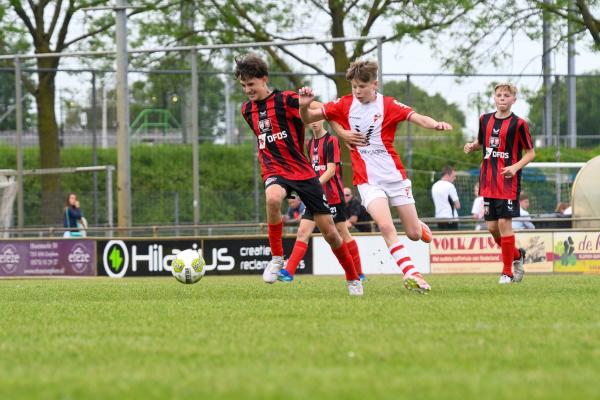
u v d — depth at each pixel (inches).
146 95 2945.4
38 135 2987.2
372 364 573.0
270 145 1069.8
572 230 1946.4
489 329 727.7
